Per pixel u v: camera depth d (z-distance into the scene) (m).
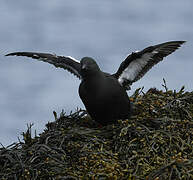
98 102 11.33
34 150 9.78
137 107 12.05
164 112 11.41
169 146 9.56
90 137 10.32
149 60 11.72
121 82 12.08
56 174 8.98
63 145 10.03
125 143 9.99
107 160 9.16
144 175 8.64
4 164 9.49
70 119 11.76
